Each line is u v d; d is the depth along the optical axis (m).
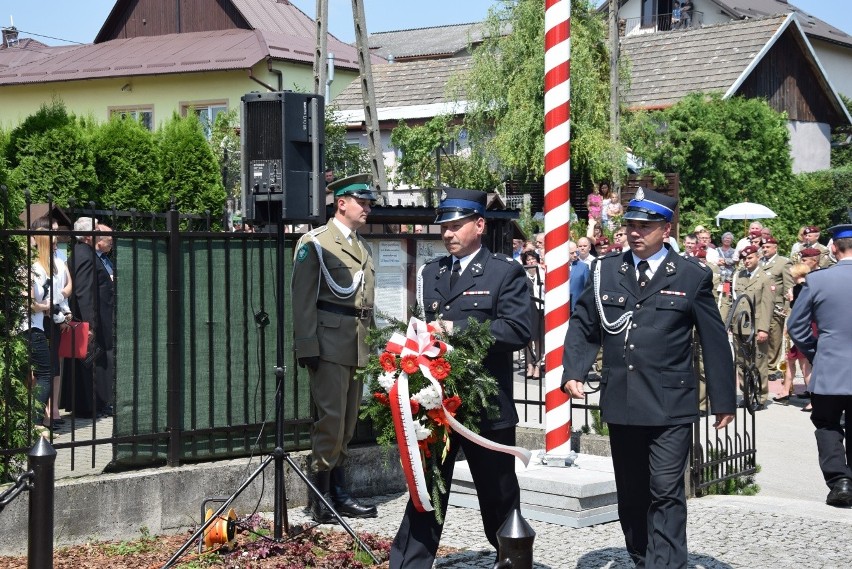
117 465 7.52
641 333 5.91
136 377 7.55
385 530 7.48
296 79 36.56
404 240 8.88
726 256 20.80
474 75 25.36
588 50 24.42
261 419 8.12
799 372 17.89
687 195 29.44
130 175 18.42
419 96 33.03
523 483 7.85
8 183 7.34
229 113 27.88
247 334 8.08
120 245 7.46
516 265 6.16
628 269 6.05
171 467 7.62
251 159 7.11
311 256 7.54
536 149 24.03
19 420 7.21
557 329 8.30
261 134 7.08
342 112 32.31
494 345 6.03
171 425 7.67
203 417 7.87
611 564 6.68
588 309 6.17
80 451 8.44
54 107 18.38
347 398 7.84
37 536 5.29
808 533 7.48
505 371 6.18
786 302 14.59
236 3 37.81
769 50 38.00
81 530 7.02
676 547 5.67
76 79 36.44
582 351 6.18
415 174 25.58
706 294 5.94
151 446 7.62
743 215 27.33
